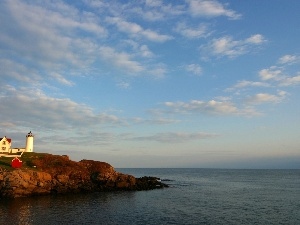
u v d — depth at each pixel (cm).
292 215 5584
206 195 8588
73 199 6994
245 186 12056
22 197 6988
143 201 7069
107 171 9500
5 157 9062
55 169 8662
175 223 4872
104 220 4966
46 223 4666
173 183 13475
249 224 4862
